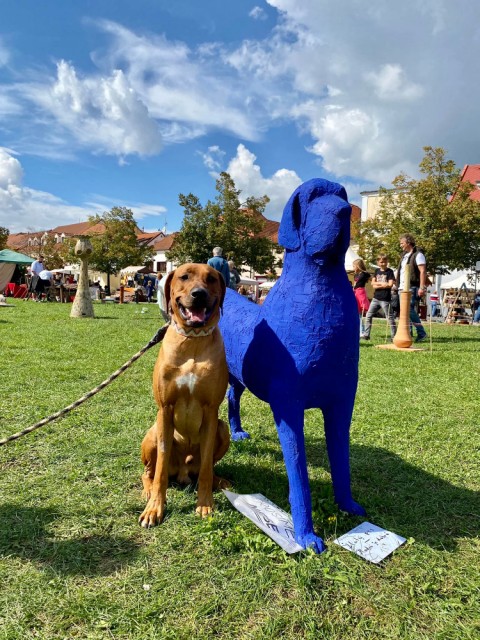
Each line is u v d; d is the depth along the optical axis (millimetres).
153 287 31000
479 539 2475
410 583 2078
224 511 2678
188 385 2605
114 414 4402
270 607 1904
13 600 1911
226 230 32062
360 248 24500
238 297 3346
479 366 7074
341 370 2410
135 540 2373
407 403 5070
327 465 3484
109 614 1838
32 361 6656
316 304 2371
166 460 2666
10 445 3574
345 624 1834
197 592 1976
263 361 2545
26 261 25859
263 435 4070
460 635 1796
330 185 2406
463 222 21531
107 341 8914
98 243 40250
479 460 3561
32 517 2553
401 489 3066
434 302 24203
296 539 2336
